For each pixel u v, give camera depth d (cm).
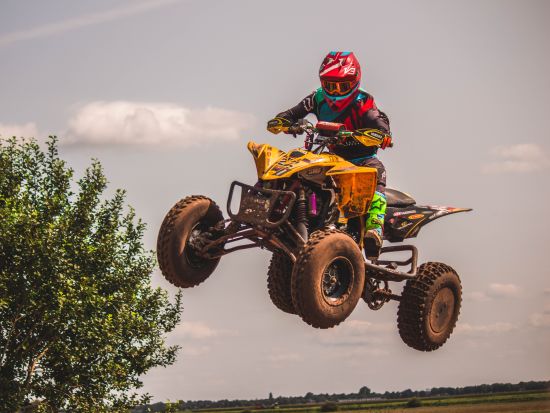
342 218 1347
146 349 4016
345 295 1290
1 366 3847
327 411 9531
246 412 11019
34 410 3797
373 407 7100
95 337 3750
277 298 1550
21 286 3666
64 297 3591
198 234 1369
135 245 4191
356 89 1371
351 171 1329
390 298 1512
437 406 5222
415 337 1536
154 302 4125
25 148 4366
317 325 1270
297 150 1338
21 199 4197
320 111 1420
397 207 1530
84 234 4119
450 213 1540
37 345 3972
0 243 3709
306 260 1241
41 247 3672
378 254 1425
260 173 1315
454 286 1564
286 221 1285
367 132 1334
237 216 1293
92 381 3903
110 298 3841
